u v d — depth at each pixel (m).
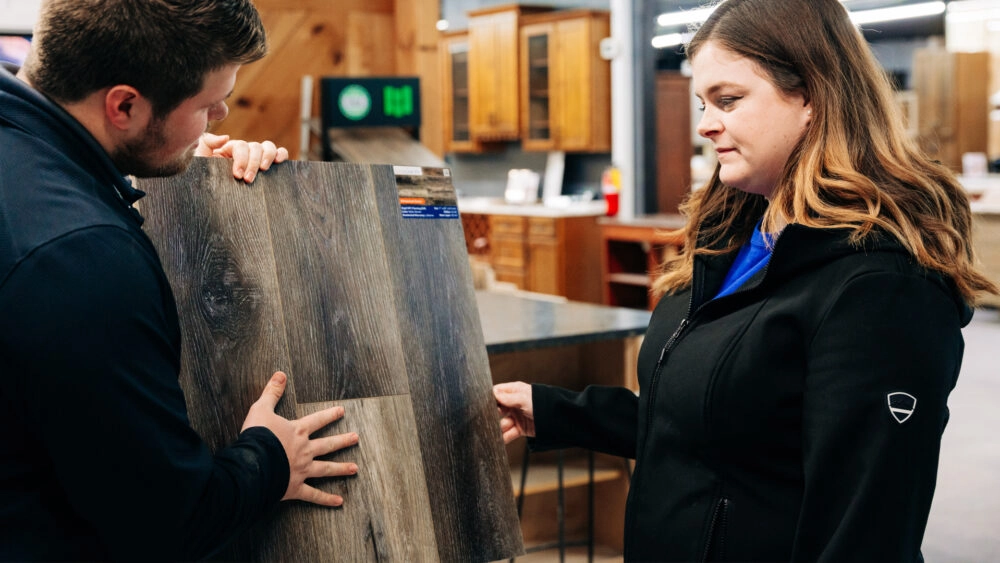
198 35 1.08
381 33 4.09
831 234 1.29
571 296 7.78
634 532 1.47
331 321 1.43
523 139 8.89
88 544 1.10
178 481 1.07
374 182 1.53
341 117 3.62
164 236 1.33
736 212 1.51
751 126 1.34
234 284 1.37
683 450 1.40
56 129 1.09
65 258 1.02
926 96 9.25
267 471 1.23
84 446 1.02
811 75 1.31
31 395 1.01
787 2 1.33
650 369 1.52
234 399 1.34
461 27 10.11
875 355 1.20
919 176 1.30
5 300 1.00
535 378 2.92
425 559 1.42
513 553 1.52
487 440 1.53
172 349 1.14
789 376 1.31
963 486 4.08
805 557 1.22
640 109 7.89
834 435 1.20
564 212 7.73
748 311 1.36
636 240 7.16
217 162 1.41
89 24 1.05
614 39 7.87
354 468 1.38
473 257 8.79
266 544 1.31
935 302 1.22
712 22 1.38
